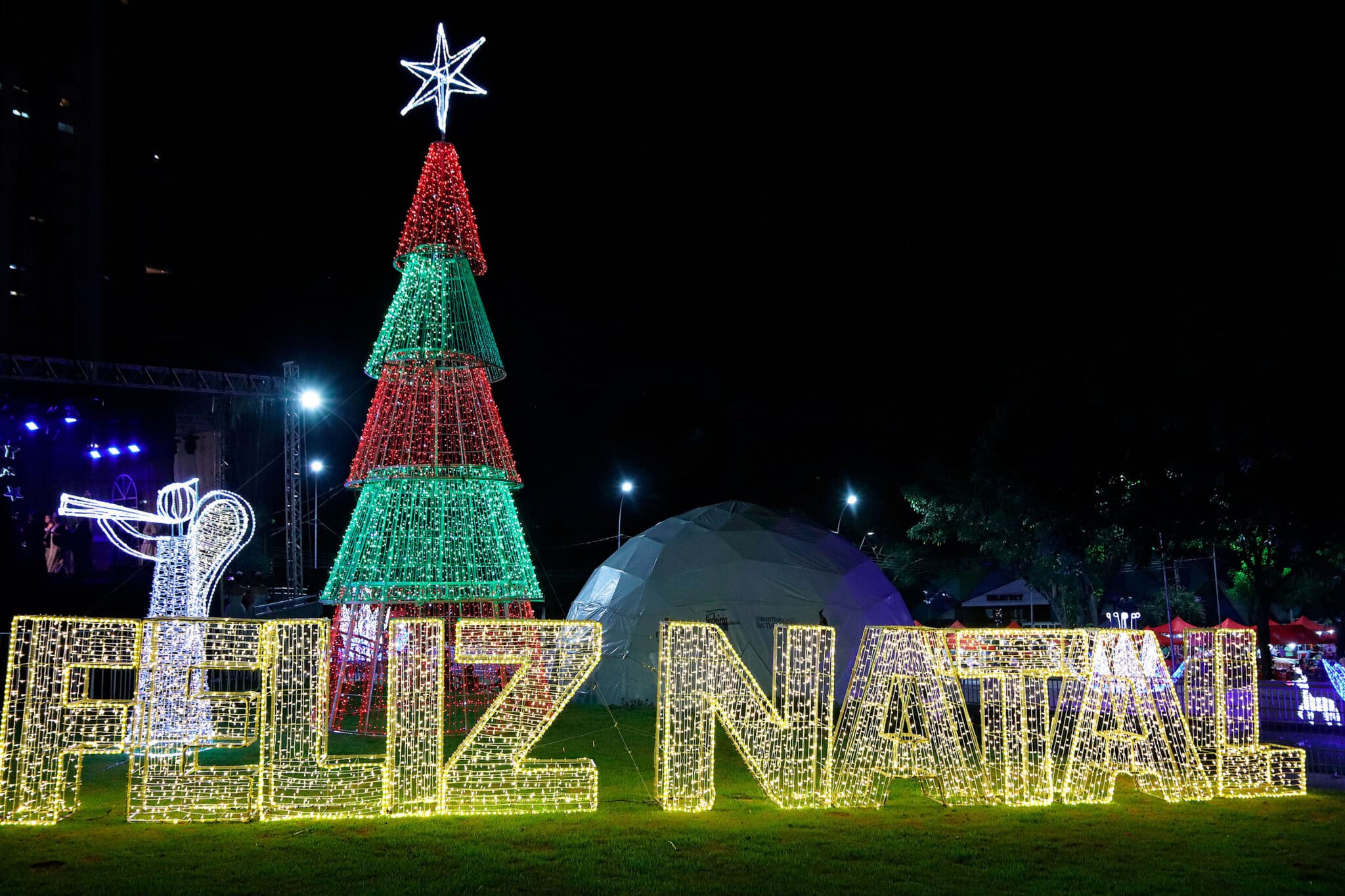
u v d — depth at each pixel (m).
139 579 35.59
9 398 43.31
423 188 16.25
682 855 8.01
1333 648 31.00
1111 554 25.20
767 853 8.12
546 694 10.80
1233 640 11.49
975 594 39.88
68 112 58.91
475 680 17.47
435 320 15.84
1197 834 8.94
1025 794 10.38
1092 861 7.98
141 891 6.98
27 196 56.53
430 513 15.75
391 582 15.31
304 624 9.89
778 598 20.47
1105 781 10.80
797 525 22.77
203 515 14.16
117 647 9.55
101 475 48.91
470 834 8.66
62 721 10.05
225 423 55.69
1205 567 40.69
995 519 27.77
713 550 21.17
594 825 9.10
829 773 10.25
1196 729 12.16
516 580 16.11
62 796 9.34
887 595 22.05
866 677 11.18
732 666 10.29
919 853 8.17
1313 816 9.73
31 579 33.09
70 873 7.41
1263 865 7.86
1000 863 7.89
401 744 9.66
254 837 8.55
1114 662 10.89
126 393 48.00
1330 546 20.02
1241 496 18.78
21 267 56.00
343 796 9.62
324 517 51.69
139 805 9.38
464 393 16.14
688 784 9.98
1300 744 14.08
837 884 7.28
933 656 10.59
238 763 12.18
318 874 7.40
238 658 9.60
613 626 20.53
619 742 14.54
